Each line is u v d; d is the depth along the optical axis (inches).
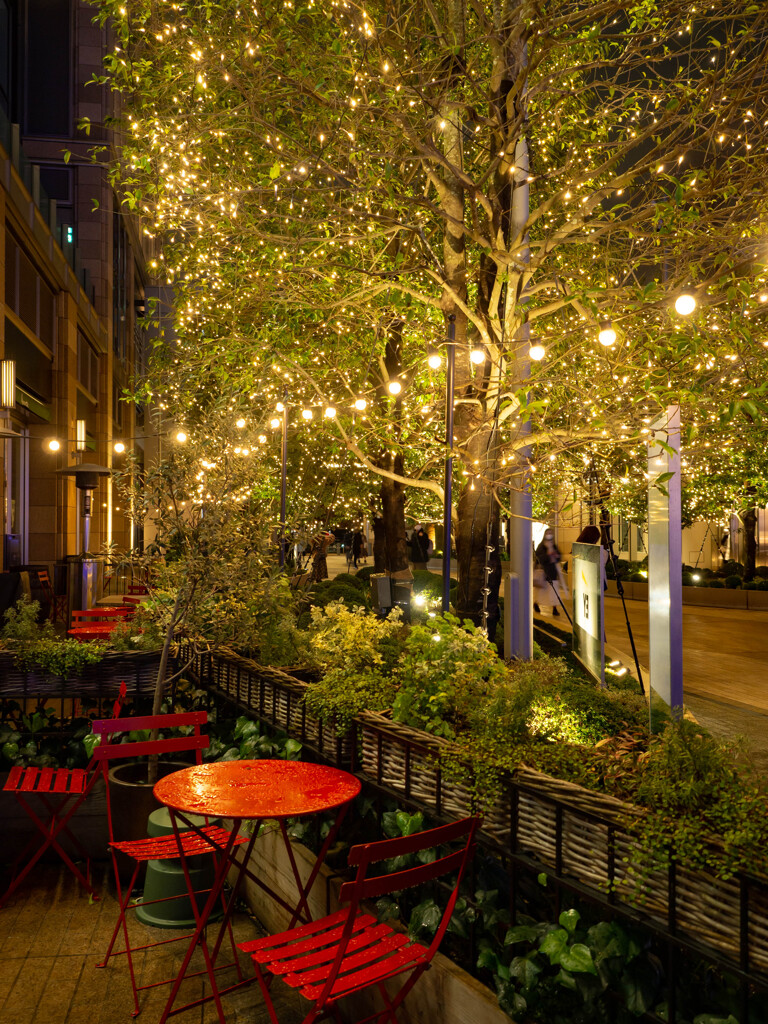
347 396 470.9
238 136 366.9
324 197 330.0
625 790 119.0
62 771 203.9
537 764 129.5
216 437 232.4
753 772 109.3
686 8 259.4
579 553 299.6
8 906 195.8
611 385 287.6
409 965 122.6
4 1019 150.2
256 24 281.0
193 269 503.5
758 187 276.1
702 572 1290.6
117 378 1246.9
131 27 295.1
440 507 848.3
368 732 168.9
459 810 141.0
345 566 1723.7
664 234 275.9
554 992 119.6
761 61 245.6
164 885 188.7
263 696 220.7
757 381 252.1
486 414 300.2
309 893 169.5
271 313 423.5
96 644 259.0
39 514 767.7
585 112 348.5
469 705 153.0
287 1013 154.7
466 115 314.8
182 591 225.5
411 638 171.6
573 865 118.7
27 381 686.5
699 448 322.3
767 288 237.8
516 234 288.4
